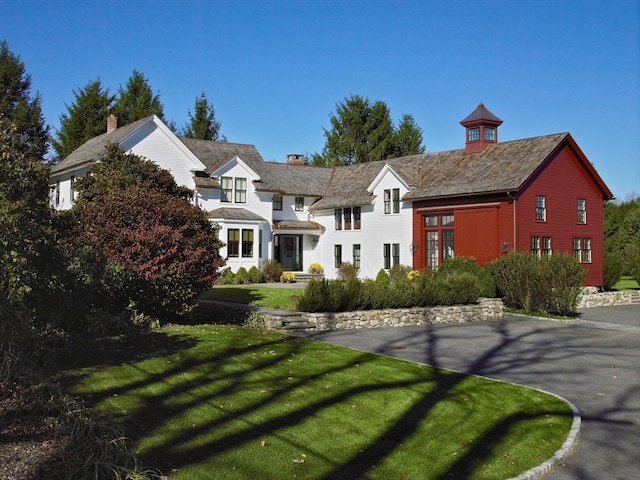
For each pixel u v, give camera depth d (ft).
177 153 117.19
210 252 52.70
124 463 20.71
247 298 76.59
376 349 49.83
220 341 43.14
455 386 37.04
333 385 34.91
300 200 141.38
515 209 96.12
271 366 37.68
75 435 22.39
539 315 77.30
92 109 172.04
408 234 115.96
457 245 105.70
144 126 112.57
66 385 28.68
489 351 50.83
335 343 51.83
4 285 28.22
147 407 27.48
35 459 19.94
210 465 22.66
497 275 84.23
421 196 110.42
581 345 54.90
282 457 24.38
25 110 143.23
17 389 25.07
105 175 64.90
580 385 39.45
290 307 64.03
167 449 23.53
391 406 32.17
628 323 72.18
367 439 27.43
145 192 52.13
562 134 102.37
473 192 100.58
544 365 45.62
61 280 35.88
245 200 127.54
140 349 37.76
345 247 132.36
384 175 122.21
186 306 54.49
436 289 70.90
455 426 29.86
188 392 30.35
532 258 81.51
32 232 29.66
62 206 116.98
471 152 115.65
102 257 44.60
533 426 30.35
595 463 26.27
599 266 109.09
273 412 29.17
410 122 214.28
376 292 65.92
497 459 26.00
